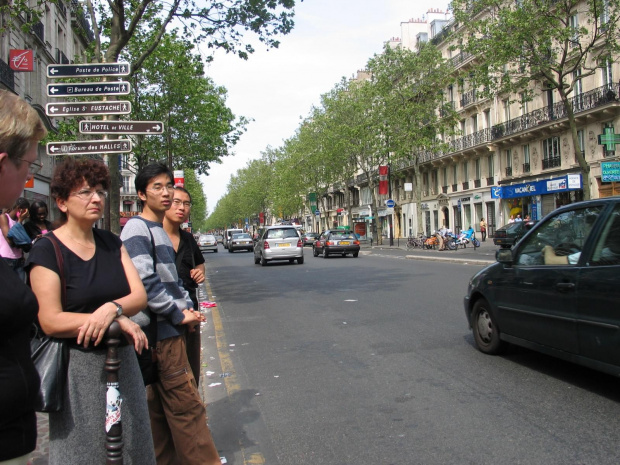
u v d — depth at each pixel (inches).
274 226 1026.7
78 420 94.1
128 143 366.3
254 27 494.3
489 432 168.6
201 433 134.6
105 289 99.9
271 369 257.4
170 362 132.6
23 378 73.0
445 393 208.8
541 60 895.1
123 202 3265.3
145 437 103.8
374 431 175.0
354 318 382.3
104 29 593.3
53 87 362.9
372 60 1589.6
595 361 191.3
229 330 362.3
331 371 248.4
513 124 1505.9
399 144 1600.6
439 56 1555.1
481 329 268.8
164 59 938.7
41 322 92.7
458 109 1844.2
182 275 159.0
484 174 1727.4
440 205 2027.6
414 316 378.0
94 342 95.3
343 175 2155.5
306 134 2266.2
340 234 1250.0
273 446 167.2
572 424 171.3
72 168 100.7
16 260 219.9
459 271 708.0
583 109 1224.2
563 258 214.5
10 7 471.8
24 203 275.4
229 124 1360.7
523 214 1540.4
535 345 226.5
